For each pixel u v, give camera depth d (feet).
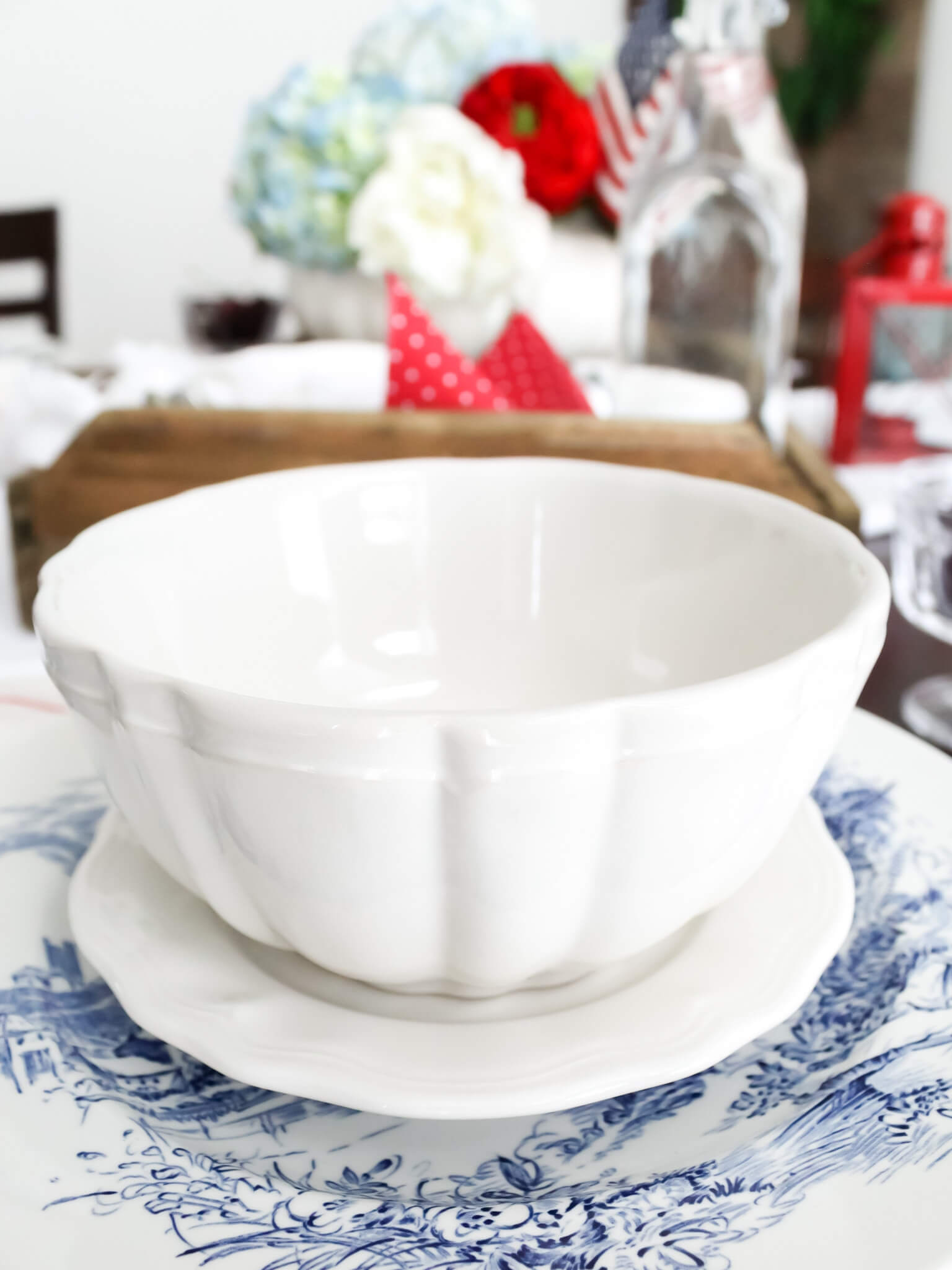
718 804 0.82
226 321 4.81
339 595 1.35
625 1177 0.82
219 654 1.24
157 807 0.88
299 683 1.32
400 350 2.27
